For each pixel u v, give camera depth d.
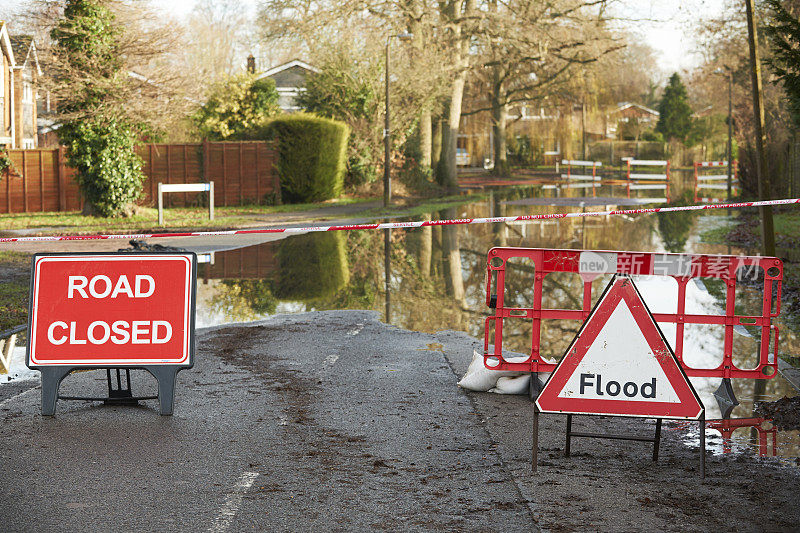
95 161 27.17
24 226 24.70
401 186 42.50
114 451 6.19
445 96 45.56
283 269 17.34
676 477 5.71
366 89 40.28
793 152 31.28
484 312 12.34
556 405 5.89
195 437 6.53
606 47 48.81
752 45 16.62
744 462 6.05
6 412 7.25
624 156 80.38
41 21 25.66
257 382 8.26
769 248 16.59
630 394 5.88
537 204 35.69
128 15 26.19
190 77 27.66
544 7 46.56
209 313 12.29
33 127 43.50
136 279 7.37
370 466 5.88
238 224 26.62
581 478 5.66
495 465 5.91
